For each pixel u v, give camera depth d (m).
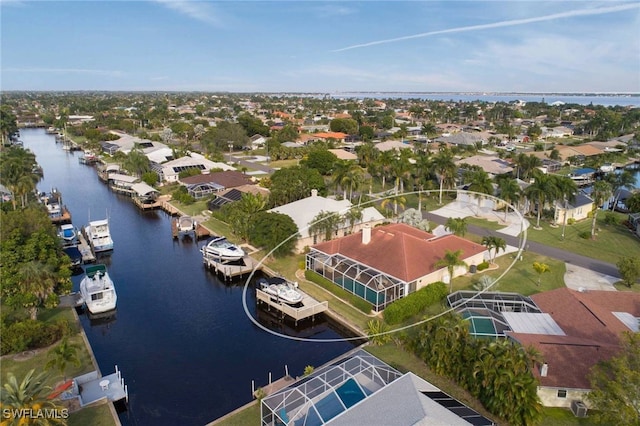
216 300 60.12
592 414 35.03
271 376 43.81
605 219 88.00
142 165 126.88
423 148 163.00
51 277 52.53
